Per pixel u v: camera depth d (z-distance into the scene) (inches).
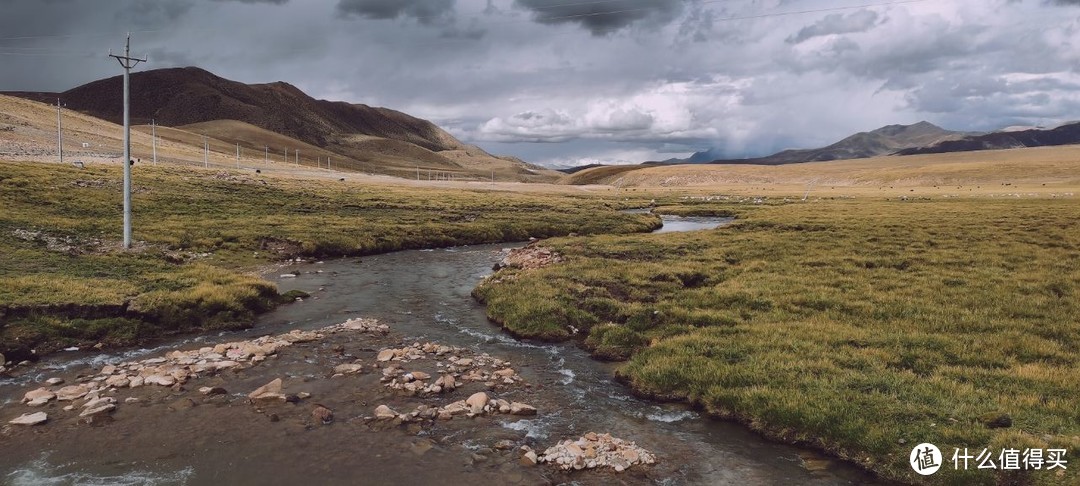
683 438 521.7
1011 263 1194.6
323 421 526.9
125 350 755.4
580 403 601.9
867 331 746.2
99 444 473.1
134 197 2300.7
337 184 4143.7
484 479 433.7
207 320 884.0
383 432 509.4
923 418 500.4
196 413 540.1
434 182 6688.0
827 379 589.0
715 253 1457.9
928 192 5634.8
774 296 957.2
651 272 1182.9
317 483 422.3
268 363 693.9
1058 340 696.4
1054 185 6368.1
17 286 868.0
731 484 439.2
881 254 1362.0
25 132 4859.7
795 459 483.2
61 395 572.4
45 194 2031.3
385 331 869.8
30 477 419.2
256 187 3159.5
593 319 894.4
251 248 1656.0
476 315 1004.6
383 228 2105.1
